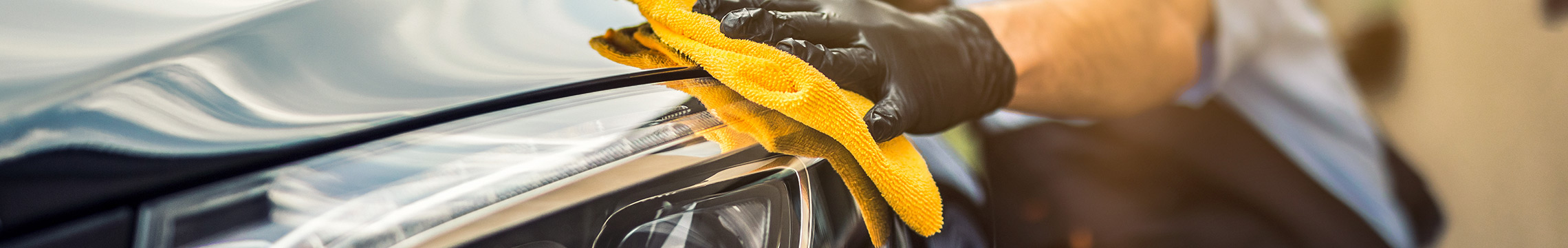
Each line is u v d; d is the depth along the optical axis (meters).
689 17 0.36
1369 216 0.73
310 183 0.23
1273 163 0.75
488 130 0.26
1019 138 0.72
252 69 0.28
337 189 0.23
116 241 0.21
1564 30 0.67
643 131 0.28
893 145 0.38
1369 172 0.73
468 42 0.33
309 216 0.22
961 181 0.49
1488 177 0.71
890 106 0.36
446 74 0.30
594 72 0.32
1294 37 0.73
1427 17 0.70
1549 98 0.68
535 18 0.37
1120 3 0.68
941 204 0.36
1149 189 0.78
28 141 0.23
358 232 0.22
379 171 0.24
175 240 0.21
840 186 0.31
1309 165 0.74
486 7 0.37
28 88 0.25
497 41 0.34
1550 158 0.68
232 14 0.33
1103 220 0.78
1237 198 0.76
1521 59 0.69
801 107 0.31
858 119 0.32
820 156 0.31
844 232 0.30
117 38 0.30
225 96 0.26
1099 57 0.64
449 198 0.23
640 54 0.35
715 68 0.32
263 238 0.21
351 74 0.29
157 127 0.24
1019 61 0.55
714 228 0.27
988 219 0.49
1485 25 0.69
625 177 0.26
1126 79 0.66
